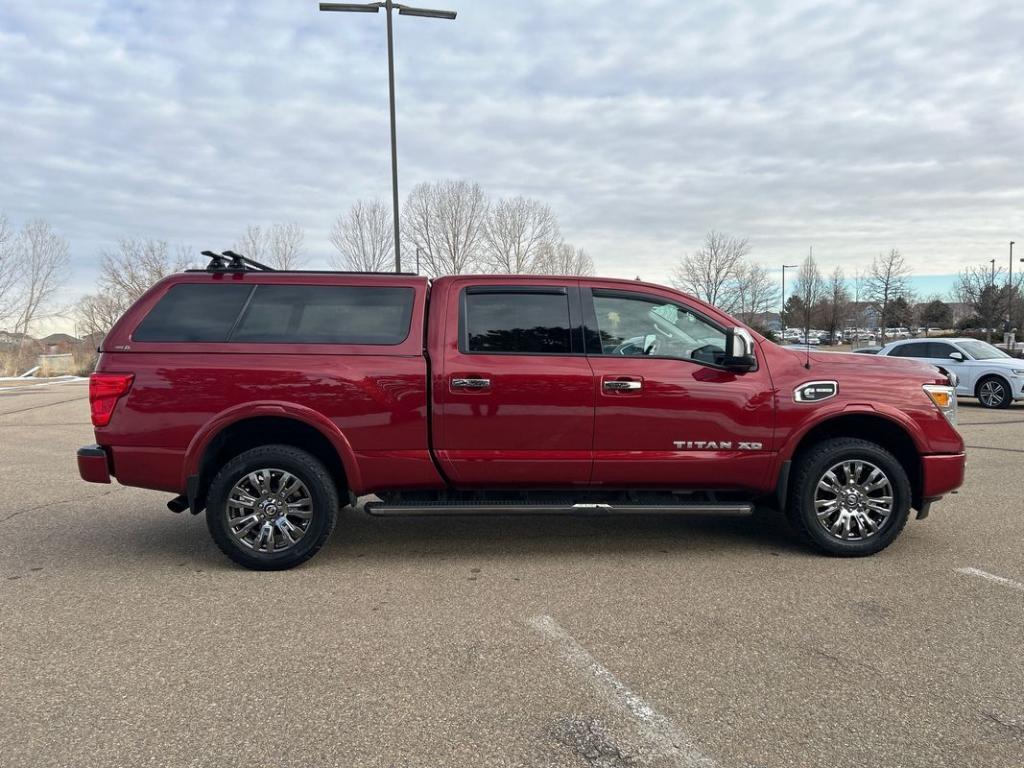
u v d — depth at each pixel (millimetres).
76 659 3156
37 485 7090
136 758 2404
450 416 4375
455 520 5629
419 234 28906
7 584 4137
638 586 4090
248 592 4004
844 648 3250
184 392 4250
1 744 2482
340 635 3418
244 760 2398
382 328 4469
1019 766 2359
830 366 4582
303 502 4363
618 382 4402
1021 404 14719
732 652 3219
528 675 3010
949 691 2855
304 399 4297
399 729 2594
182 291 4453
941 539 4957
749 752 2447
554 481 4504
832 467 4516
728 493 4836
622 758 2416
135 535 5203
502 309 4543
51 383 26797
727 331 4586
